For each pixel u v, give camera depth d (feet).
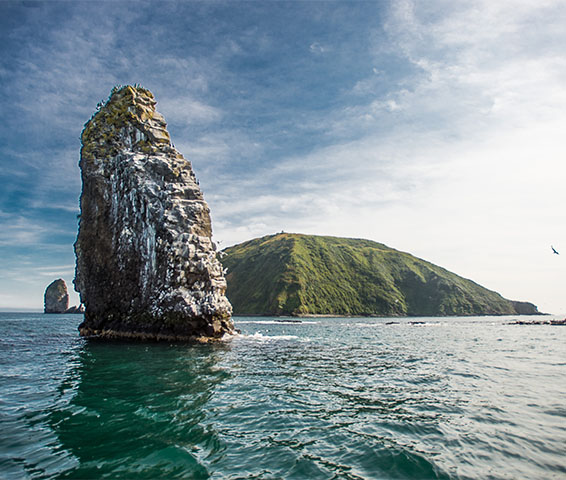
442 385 55.83
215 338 118.83
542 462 28.37
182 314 115.85
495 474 26.40
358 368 71.67
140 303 126.62
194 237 125.39
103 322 137.39
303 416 39.99
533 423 37.58
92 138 146.00
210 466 27.55
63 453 29.48
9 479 24.97
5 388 51.93
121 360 78.48
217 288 125.18
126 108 146.41
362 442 32.53
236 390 51.83
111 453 29.60
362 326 259.39
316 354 93.71
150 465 27.53
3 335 147.74
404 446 31.60
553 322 293.43
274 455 29.66
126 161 134.51
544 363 78.59
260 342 122.31
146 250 125.59
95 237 140.77
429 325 276.82
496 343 128.16
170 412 40.73
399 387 54.39
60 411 40.75
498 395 49.42
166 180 134.92
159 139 146.51
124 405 43.34
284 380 59.11
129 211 131.95
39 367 69.67
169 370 66.64
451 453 30.09
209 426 36.40
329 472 26.71
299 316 485.97
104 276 138.62
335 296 548.31
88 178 142.92
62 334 153.79
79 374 62.49
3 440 32.07
